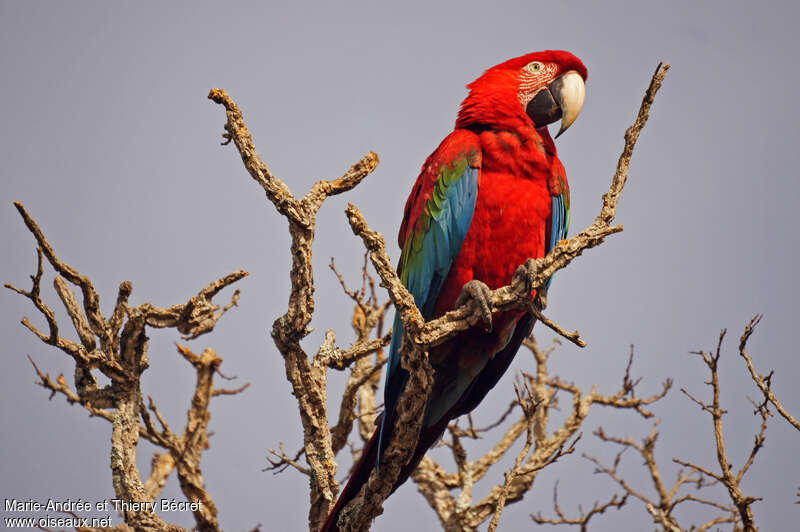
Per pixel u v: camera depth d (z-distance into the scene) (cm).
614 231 966
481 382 1359
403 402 987
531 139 1259
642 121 950
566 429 1602
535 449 1608
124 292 1221
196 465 1398
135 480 1169
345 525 1053
